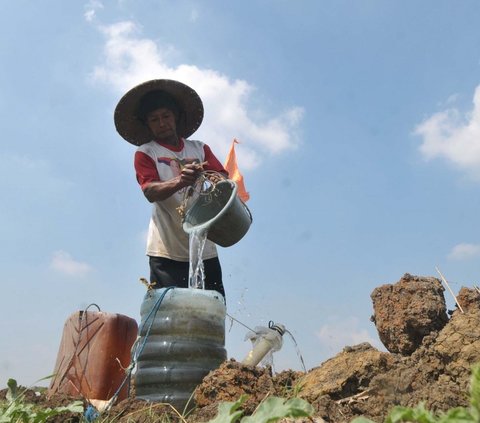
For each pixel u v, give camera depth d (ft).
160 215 7.91
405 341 6.05
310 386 5.41
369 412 4.90
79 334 7.63
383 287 6.43
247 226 7.53
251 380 5.53
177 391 6.18
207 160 8.52
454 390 4.73
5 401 6.54
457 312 5.86
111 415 5.79
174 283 7.79
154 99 8.37
